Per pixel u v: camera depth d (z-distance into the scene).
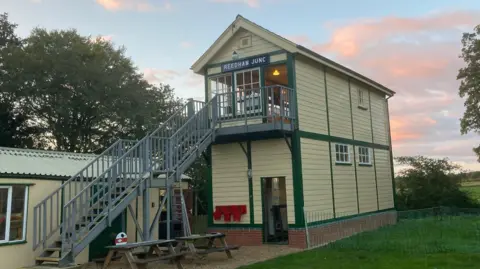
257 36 14.40
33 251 10.54
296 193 13.31
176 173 11.88
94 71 27.39
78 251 9.52
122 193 10.51
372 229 17.33
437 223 18.86
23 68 25.91
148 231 11.19
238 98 14.38
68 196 12.09
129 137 30.19
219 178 14.83
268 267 9.84
